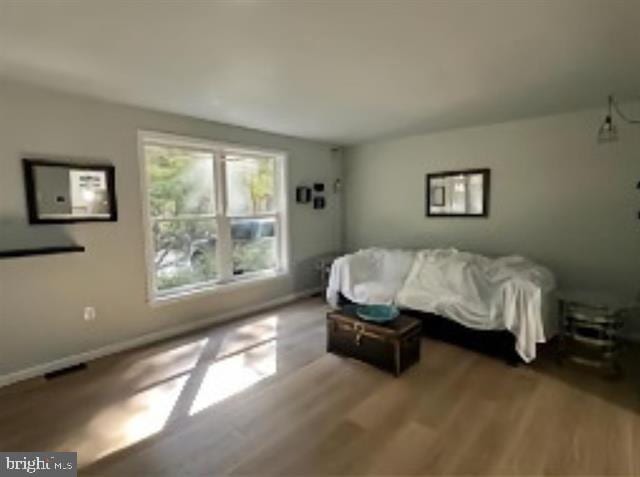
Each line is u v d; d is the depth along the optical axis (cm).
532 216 373
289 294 466
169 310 345
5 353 256
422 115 354
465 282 326
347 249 539
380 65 228
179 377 263
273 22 173
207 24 174
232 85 263
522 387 247
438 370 273
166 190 349
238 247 412
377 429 202
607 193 330
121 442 192
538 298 274
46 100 267
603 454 180
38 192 265
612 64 230
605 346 277
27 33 182
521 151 375
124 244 312
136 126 315
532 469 171
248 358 294
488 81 260
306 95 288
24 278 263
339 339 297
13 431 202
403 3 157
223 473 170
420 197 456
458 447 187
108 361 291
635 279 320
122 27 176
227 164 395
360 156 512
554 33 187
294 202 465
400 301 352
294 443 191
